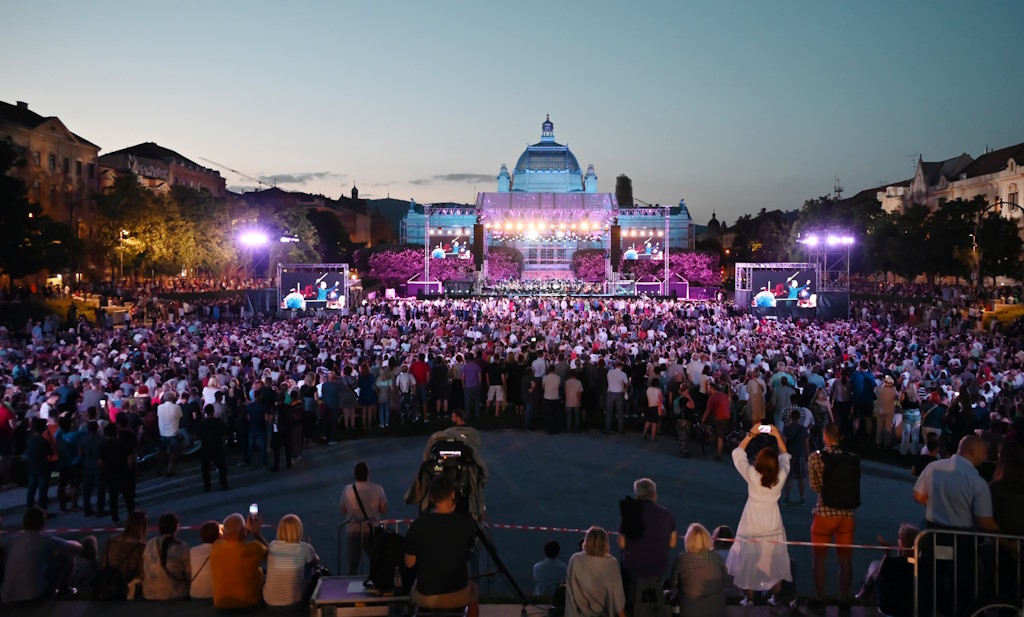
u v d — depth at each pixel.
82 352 26.14
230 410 20.44
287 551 9.30
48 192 71.50
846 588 9.24
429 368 23.94
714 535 10.49
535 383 23.33
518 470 18.55
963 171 100.69
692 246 117.88
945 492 8.52
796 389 19.00
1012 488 8.42
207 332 38.50
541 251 109.06
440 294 74.44
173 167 101.00
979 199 70.38
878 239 80.62
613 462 19.22
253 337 33.44
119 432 15.32
